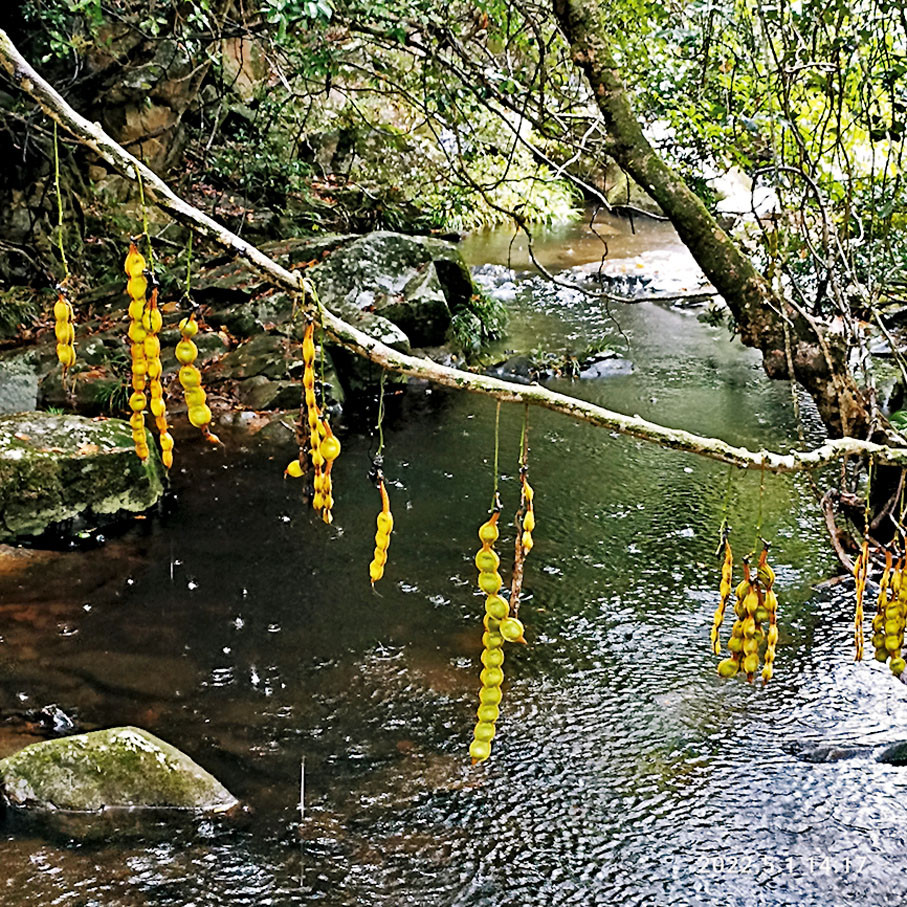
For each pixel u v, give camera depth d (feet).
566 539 18.74
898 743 13.55
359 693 14.46
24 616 15.87
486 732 6.23
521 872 11.60
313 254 29.30
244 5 26.53
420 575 17.40
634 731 13.89
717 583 17.40
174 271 28.86
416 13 19.97
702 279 33.06
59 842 11.60
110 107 29.22
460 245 39.63
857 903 11.25
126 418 23.26
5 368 23.70
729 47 16.92
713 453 6.49
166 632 15.64
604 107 14.93
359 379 25.67
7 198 26.71
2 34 5.25
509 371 27.53
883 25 15.98
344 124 37.88
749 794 12.77
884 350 23.18
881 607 8.10
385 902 11.14
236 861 11.53
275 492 20.17
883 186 16.47
